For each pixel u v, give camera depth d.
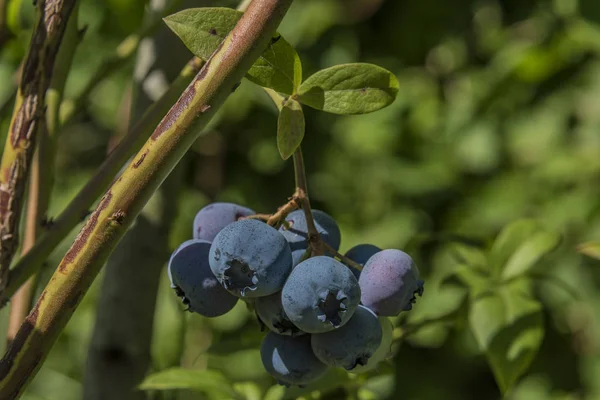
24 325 0.41
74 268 0.41
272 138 1.15
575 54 1.02
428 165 1.15
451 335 1.00
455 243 0.56
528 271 0.55
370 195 1.15
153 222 0.54
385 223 1.13
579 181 1.06
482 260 0.55
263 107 1.13
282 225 0.45
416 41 1.16
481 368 1.11
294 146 0.43
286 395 0.51
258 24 0.40
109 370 0.53
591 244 0.55
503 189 1.11
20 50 0.60
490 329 0.51
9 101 0.55
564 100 1.08
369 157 1.16
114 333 0.53
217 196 1.14
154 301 0.54
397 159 1.16
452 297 0.92
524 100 1.09
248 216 0.46
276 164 1.15
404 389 1.11
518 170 1.12
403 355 1.12
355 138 1.16
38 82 0.46
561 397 1.05
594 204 1.03
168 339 0.59
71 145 1.21
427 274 0.96
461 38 1.16
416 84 1.18
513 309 0.52
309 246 0.44
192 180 1.14
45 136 0.50
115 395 0.53
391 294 0.44
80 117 1.16
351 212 1.15
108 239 0.41
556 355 1.06
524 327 0.51
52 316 0.41
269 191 1.16
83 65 1.00
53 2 0.46
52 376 0.92
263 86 0.43
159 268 0.54
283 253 0.43
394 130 1.17
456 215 1.13
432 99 1.16
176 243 1.04
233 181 1.15
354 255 0.45
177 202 0.54
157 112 0.48
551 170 1.07
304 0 1.15
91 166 1.21
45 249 0.47
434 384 1.11
